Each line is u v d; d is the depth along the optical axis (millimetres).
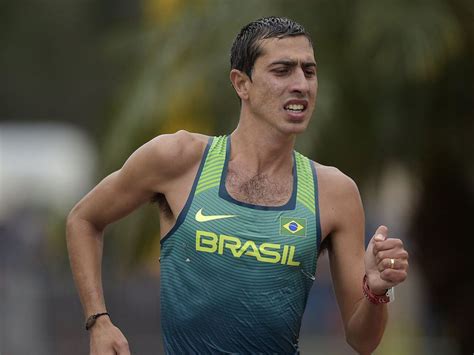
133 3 64000
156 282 47781
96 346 14484
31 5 77062
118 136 27422
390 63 25734
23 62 77938
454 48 26000
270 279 13758
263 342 13914
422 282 31094
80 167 61719
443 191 29438
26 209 56688
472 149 28266
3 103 80375
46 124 80000
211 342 13898
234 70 14336
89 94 77625
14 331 44812
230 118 26703
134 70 28859
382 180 27766
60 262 34188
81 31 77688
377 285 13359
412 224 30469
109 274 46938
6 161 61156
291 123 13914
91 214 14781
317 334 54281
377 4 25953
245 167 14133
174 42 27438
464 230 29750
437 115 27562
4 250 49656
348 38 26422
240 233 13789
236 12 26922
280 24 14070
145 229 27297
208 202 13938
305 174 14281
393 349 36625
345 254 14312
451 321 30469
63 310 45844
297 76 13898
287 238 13828
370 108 26766
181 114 27188
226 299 13758
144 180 14336
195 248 13852
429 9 25938
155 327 47656
